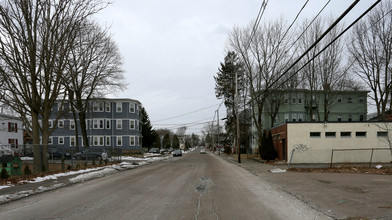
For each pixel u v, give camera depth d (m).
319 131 23.95
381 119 30.80
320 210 6.91
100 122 49.50
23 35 16.36
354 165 20.77
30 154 26.31
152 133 66.75
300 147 23.78
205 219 6.15
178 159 38.00
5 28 15.78
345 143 23.86
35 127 17.81
